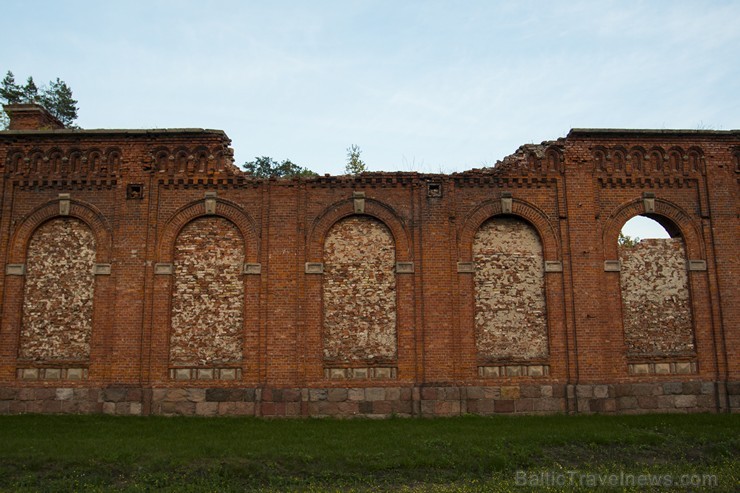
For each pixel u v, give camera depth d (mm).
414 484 13773
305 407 20391
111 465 14344
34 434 17219
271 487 13445
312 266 21344
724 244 22266
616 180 22328
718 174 22656
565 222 21969
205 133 21984
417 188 21969
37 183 21891
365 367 20906
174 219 21656
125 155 21953
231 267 21453
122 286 21078
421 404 20500
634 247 22297
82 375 20734
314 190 21922
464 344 21047
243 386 20578
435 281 21328
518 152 22656
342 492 13094
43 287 21375
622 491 12961
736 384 21203
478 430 17781
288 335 20797
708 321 21812
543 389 20922
